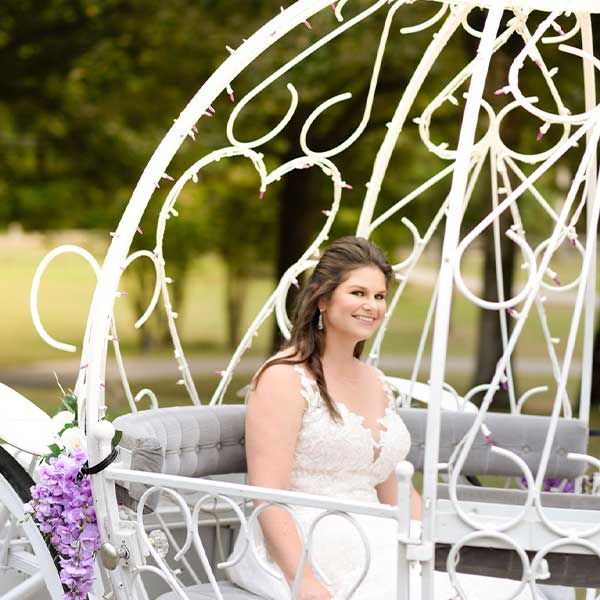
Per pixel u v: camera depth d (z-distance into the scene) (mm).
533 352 23312
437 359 2408
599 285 22172
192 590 3199
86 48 12539
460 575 3145
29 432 3145
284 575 3000
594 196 3639
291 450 3141
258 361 21625
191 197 19297
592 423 11609
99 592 3186
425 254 26672
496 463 3896
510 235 2607
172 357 22375
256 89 3264
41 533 3203
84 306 30547
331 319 3260
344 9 10977
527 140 12523
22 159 15430
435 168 15922
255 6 12055
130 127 13953
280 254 13992
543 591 3455
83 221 19109
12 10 12484
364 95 12844
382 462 3285
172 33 12445
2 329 26500
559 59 10883
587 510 3010
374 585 3037
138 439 2994
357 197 15891
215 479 4160
